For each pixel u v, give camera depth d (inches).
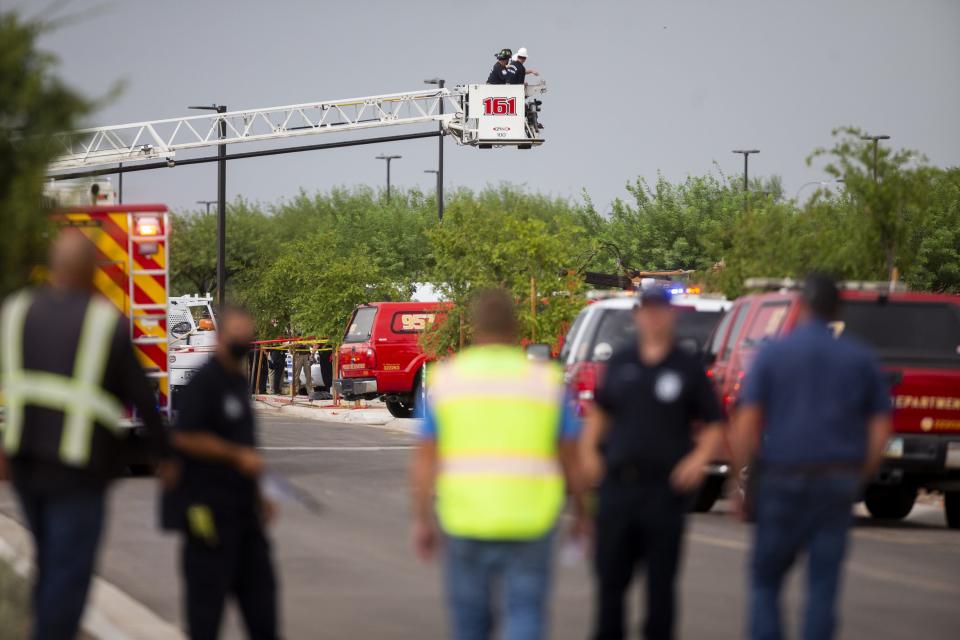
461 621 684.7
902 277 2289.6
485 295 703.7
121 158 4281.5
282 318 5265.8
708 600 1135.6
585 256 3282.5
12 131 1005.2
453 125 4569.4
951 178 2314.2
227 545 809.5
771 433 833.5
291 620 1050.1
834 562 820.6
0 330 763.4
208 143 4488.2
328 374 4798.2
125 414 2021.4
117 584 1216.8
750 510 1491.1
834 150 2261.3
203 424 803.4
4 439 757.3
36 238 1018.7
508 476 672.4
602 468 819.4
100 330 759.1
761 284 1755.7
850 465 821.2
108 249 2049.7
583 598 1149.1
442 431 683.4
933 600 1146.7
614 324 1872.5
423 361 3686.0
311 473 2247.8
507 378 681.0
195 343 3496.6
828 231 2386.8
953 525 1684.3
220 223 5251.0
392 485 2065.7
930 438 1588.3
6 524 1520.7
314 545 1454.2
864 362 828.0
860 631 1016.2
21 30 991.6
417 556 1380.4
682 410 812.0
